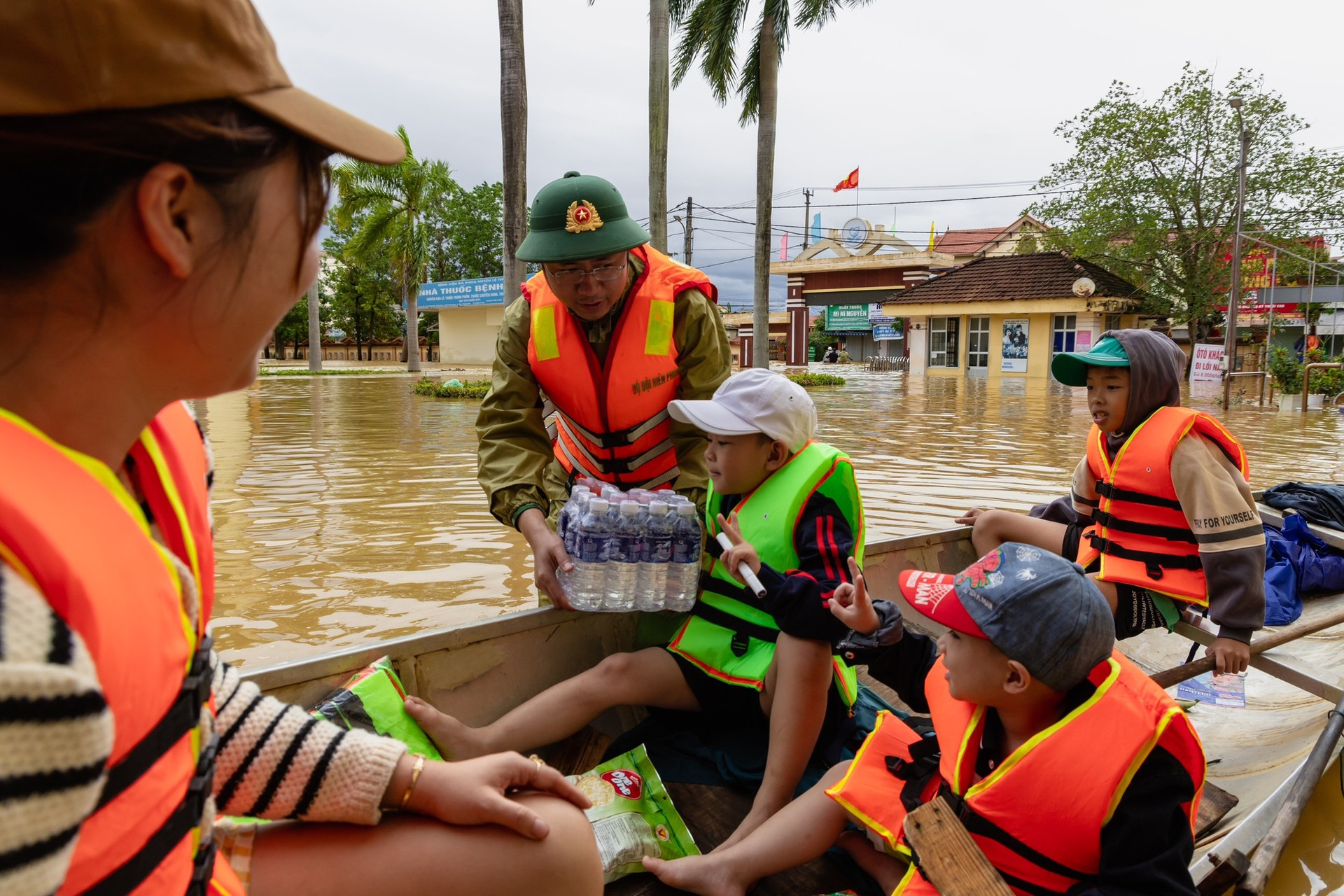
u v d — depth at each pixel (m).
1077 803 1.58
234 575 5.00
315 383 22.45
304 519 6.39
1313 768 2.24
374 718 1.96
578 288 2.47
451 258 43.97
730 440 2.37
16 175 0.60
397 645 2.19
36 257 0.63
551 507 3.04
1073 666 1.64
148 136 0.62
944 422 13.38
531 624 2.48
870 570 3.41
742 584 2.39
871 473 8.58
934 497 7.42
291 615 4.36
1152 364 2.98
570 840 1.21
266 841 1.18
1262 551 2.74
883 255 34.66
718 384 2.81
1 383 0.67
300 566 5.18
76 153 0.60
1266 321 32.22
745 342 39.88
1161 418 2.95
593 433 2.85
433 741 2.09
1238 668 2.75
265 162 0.71
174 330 0.71
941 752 1.91
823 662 2.12
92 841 0.69
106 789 0.70
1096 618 1.64
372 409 14.93
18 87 0.58
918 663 2.20
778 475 2.37
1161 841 1.54
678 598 2.39
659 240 12.16
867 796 1.90
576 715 2.26
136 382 0.72
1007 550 1.76
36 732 0.53
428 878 1.15
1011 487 7.89
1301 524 4.20
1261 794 2.46
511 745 2.16
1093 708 1.62
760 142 14.65
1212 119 23.61
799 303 35.78
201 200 0.67
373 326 46.25
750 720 2.48
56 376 0.68
